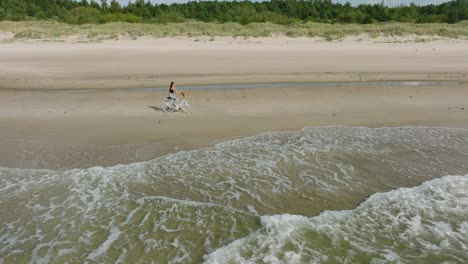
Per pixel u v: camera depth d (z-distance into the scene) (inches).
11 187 349.1
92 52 1201.4
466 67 993.5
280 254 257.9
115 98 658.8
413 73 915.4
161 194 341.1
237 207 322.7
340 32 1625.2
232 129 506.9
